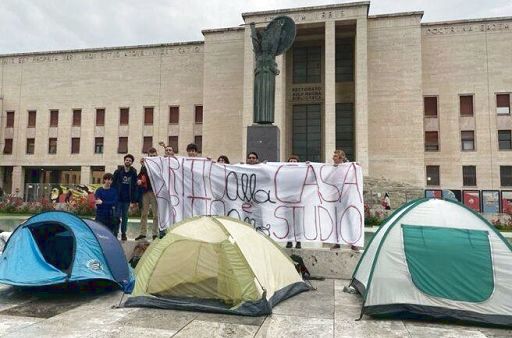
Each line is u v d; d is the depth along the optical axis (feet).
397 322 18.16
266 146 37.27
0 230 35.09
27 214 85.61
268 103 38.55
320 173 28.53
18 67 150.92
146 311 19.36
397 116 114.42
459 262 18.58
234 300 19.36
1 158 148.56
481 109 115.65
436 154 116.88
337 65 127.24
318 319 18.43
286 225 28.30
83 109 143.95
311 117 127.85
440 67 118.93
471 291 18.17
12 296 22.29
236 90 127.03
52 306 20.34
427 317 18.38
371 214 73.36
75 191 98.53
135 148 138.10
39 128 146.82
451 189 114.83
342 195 28.02
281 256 23.27
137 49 141.90
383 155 114.01
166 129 136.87
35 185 101.19
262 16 118.62
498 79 115.24
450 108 117.39
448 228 19.39
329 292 23.59
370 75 116.98
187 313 19.07
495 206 103.40
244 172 29.32
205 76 129.70
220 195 29.27
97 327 16.93
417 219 19.86
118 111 141.08
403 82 115.14
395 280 18.74
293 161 30.89
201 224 21.29
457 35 118.83
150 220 64.90
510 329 17.42
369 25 118.42
